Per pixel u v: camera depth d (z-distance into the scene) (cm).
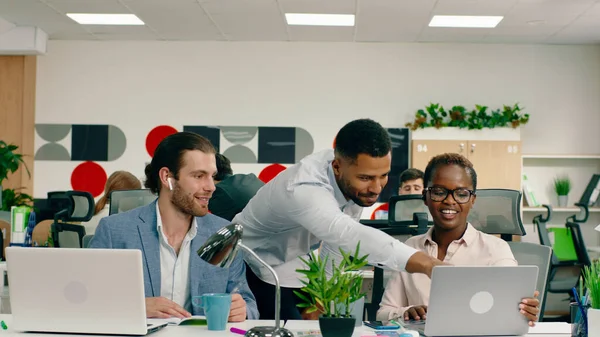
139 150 774
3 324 198
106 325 189
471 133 736
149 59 779
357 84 772
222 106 775
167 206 232
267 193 256
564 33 722
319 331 201
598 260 191
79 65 780
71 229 423
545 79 771
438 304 190
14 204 709
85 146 775
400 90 770
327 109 771
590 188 742
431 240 257
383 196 759
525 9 636
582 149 770
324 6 632
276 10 648
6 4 644
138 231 231
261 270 289
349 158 225
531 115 770
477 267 187
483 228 310
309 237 279
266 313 293
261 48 776
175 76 778
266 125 771
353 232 215
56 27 728
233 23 699
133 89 778
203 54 777
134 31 737
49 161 777
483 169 734
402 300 254
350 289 194
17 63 767
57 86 779
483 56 770
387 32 727
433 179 249
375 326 205
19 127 766
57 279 189
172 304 217
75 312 190
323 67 773
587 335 185
